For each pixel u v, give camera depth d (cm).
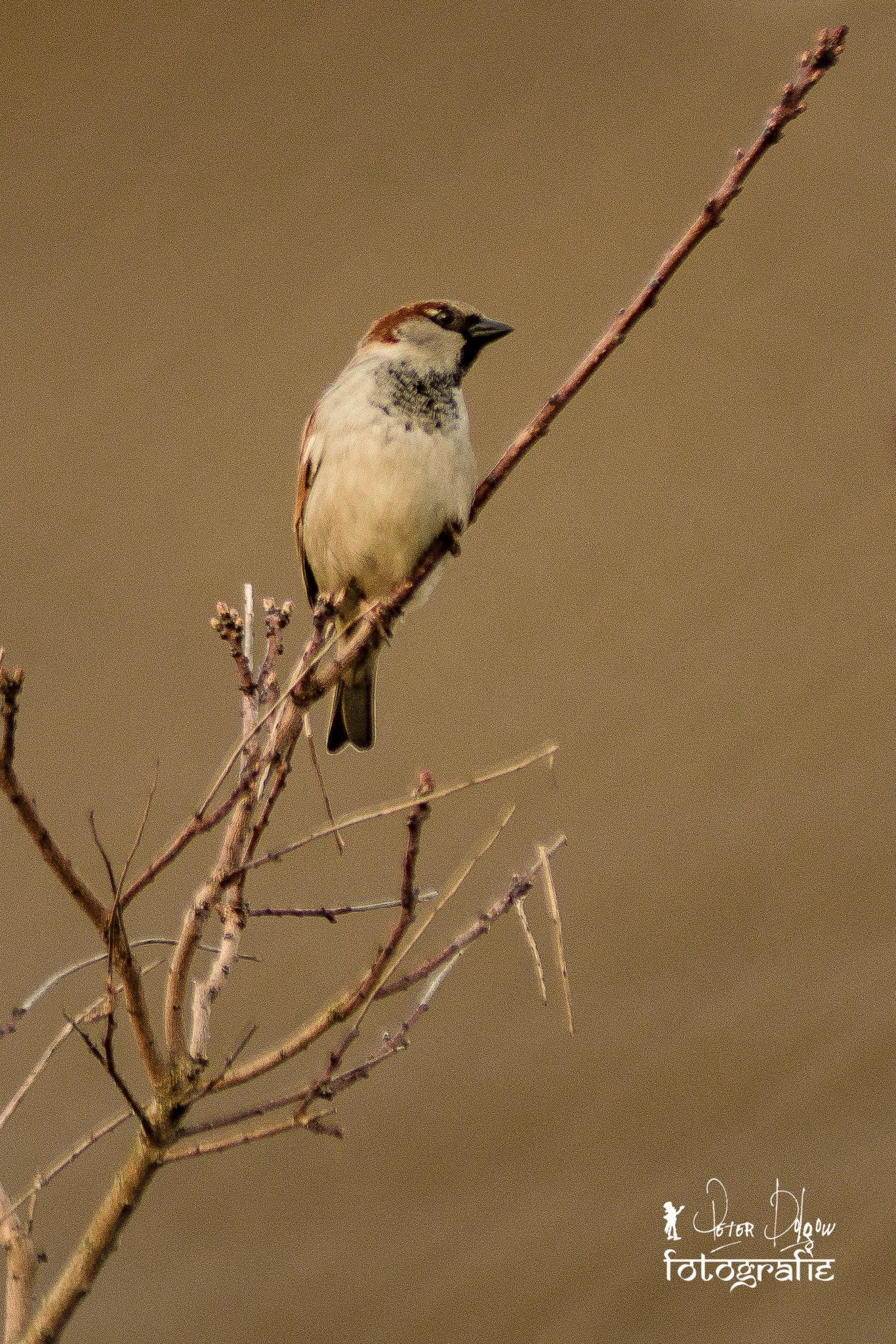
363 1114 989
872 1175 891
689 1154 937
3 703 303
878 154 1166
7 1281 361
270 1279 923
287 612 376
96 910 330
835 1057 949
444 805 1100
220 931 991
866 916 1015
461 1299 906
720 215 422
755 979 999
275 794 362
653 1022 989
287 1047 346
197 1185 972
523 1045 1002
